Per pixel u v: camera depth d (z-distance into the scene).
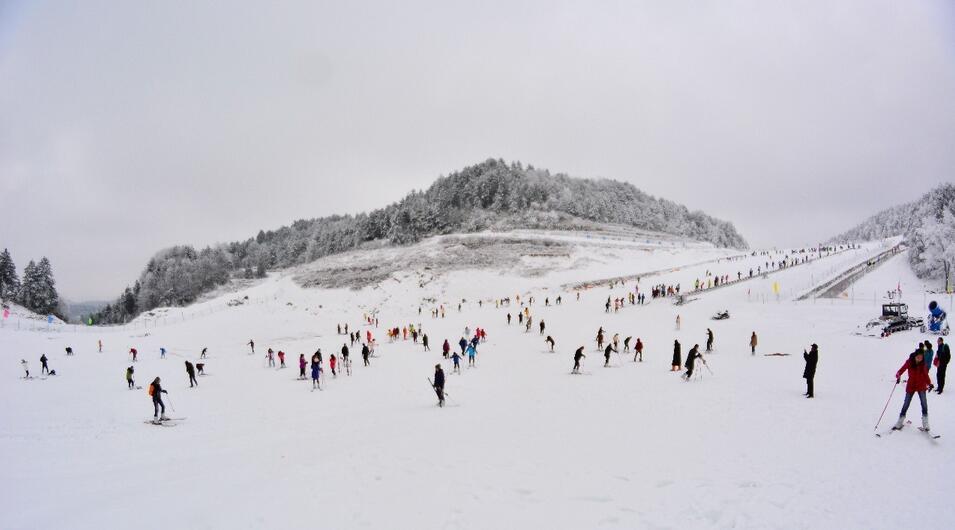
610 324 46.25
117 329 65.44
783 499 8.95
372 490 10.35
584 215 149.50
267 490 10.60
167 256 153.75
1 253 99.62
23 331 56.97
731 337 35.97
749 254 91.88
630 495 9.51
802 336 33.28
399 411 19.28
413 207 142.12
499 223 137.12
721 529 8.09
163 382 31.81
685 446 12.16
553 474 10.76
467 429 15.16
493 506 9.31
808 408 15.36
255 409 21.88
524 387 23.14
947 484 9.32
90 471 12.79
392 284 88.00
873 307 41.44
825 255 79.69
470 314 62.16
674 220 182.75
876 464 10.41
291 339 59.72
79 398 26.03
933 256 59.44
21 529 9.04
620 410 16.61
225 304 77.62
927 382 12.27
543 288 81.56
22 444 16.14
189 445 15.69
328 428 17.03
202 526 8.95
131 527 9.00
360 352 42.09
